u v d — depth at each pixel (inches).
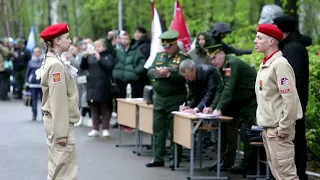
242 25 676.7
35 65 672.4
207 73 382.0
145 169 403.9
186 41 526.0
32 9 1337.4
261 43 285.4
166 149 459.5
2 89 920.3
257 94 288.5
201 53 454.3
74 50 600.1
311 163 412.2
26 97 697.0
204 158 444.1
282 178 285.1
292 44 318.0
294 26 322.3
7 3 1352.1
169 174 388.2
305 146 320.8
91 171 397.1
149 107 434.9
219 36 472.1
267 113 281.7
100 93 531.2
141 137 458.6
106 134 542.3
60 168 276.7
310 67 389.1
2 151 472.1
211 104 382.9
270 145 284.4
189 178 368.8
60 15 1237.7
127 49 562.3
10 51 922.7
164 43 396.8
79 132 573.9
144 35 565.3
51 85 271.7
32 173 390.9
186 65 380.5
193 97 400.5
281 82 276.7
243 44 609.3
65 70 275.1
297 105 278.1
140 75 563.2
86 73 579.2
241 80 372.5
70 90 278.1
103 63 529.7
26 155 455.5
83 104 604.4
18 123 645.3
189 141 363.9
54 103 271.6
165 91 399.9
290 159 282.2
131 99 488.4
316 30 730.8
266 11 466.9
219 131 362.9
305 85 318.0
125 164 420.8
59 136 272.4
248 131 357.1
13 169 403.9
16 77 940.0
